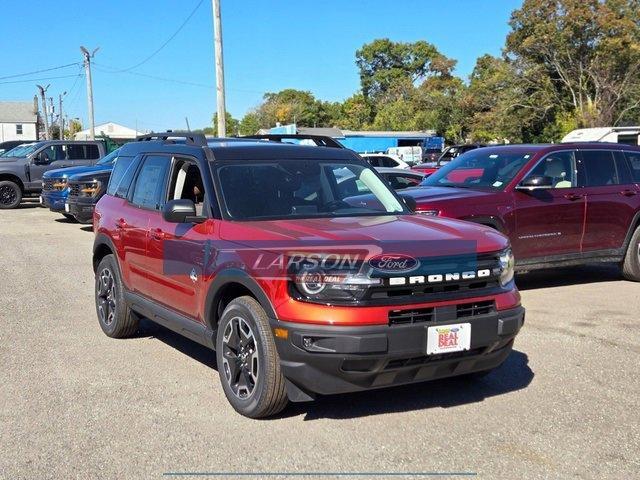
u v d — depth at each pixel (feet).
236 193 17.81
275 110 338.75
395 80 305.73
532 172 29.07
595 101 157.58
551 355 20.51
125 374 18.90
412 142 188.03
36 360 20.17
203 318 17.13
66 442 14.47
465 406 16.48
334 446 14.25
